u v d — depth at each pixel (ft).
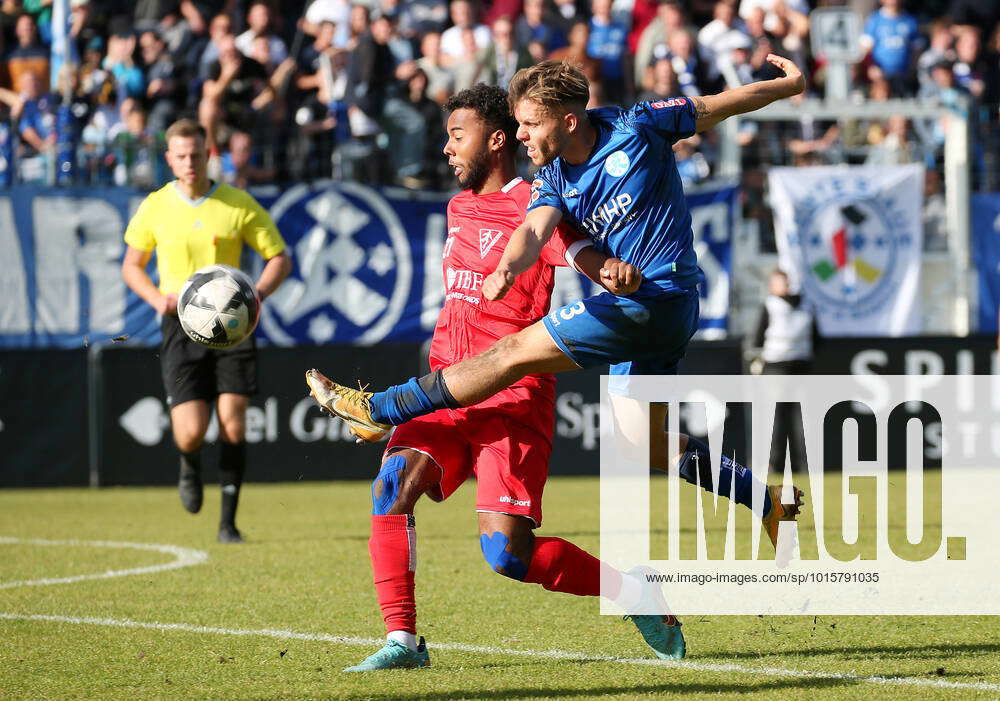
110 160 167.12
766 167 175.94
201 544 101.19
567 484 152.76
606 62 184.34
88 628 66.49
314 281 162.61
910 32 199.41
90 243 160.45
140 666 57.31
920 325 171.22
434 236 165.17
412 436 56.49
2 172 172.35
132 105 179.11
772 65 58.39
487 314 57.57
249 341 100.73
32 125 175.63
